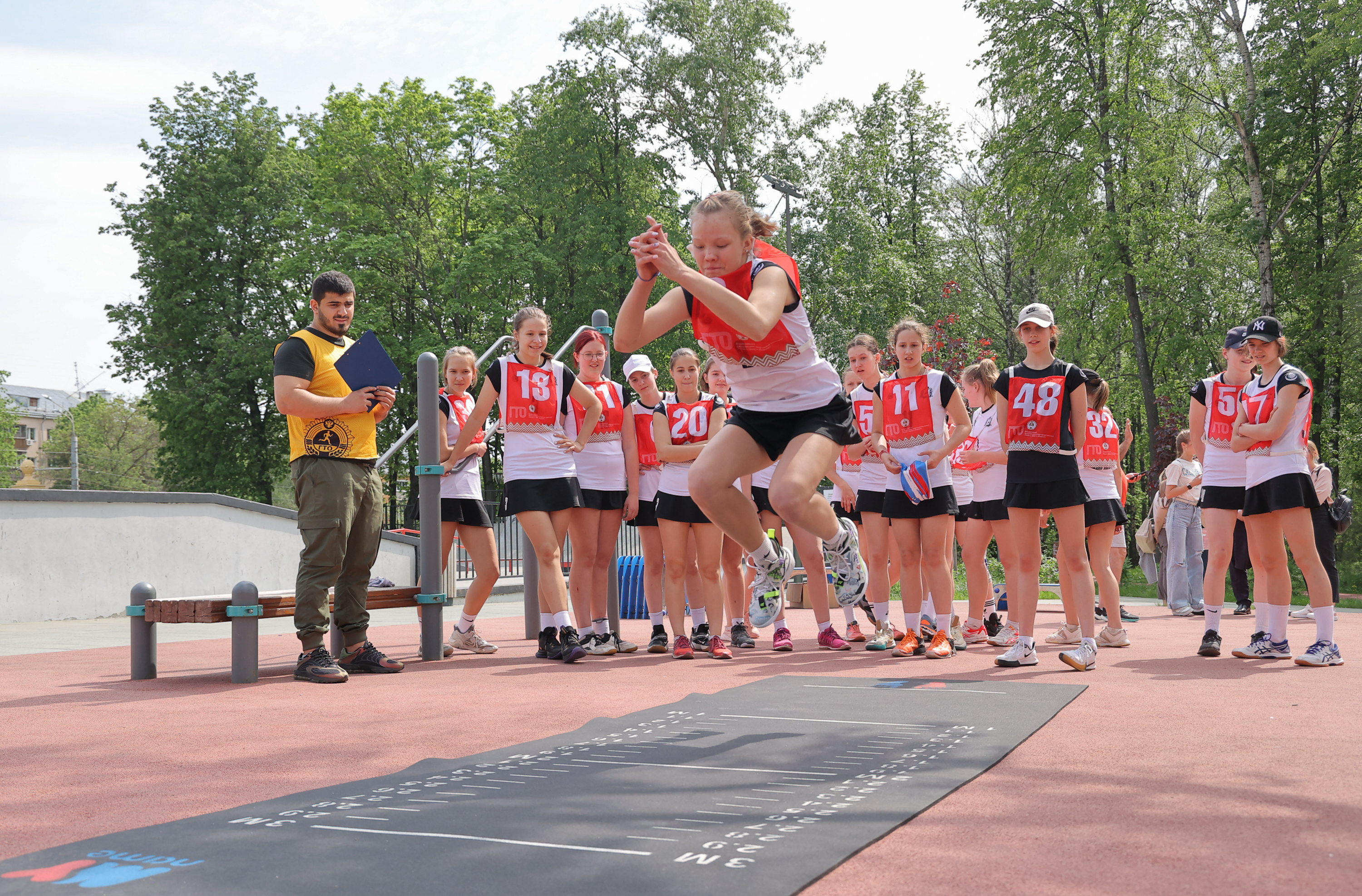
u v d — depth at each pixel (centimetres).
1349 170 2470
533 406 638
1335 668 557
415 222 3547
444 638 852
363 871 208
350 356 556
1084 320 3102
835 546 416
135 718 432
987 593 755
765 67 3416
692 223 355
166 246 3447
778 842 227
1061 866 213
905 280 3359
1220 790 278
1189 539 1124
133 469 7544
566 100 3353
